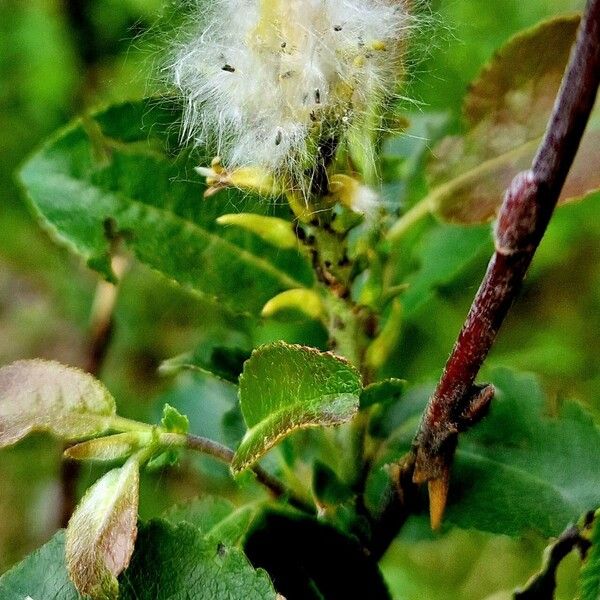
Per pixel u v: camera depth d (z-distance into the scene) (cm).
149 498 44
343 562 24
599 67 21
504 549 47
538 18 51
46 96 64
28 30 64
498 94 26
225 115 24
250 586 23
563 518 25
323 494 25
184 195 27
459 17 48
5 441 23
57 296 63
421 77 26
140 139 27
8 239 64
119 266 34
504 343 55
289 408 23
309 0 23
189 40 25
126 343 52
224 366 26
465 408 23
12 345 62
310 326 30
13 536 52
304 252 25
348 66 24
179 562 23
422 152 29
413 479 24
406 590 45
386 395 25
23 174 27
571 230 56
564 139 21
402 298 30
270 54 24
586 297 56
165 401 30
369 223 25
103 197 27
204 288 27
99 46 62
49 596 23
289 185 24
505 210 21
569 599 39
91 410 23
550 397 26
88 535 22
